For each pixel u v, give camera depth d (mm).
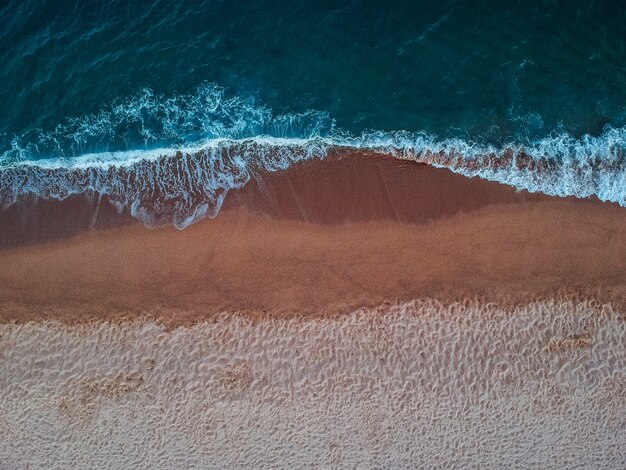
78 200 11359
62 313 10961
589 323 10805
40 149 11562
